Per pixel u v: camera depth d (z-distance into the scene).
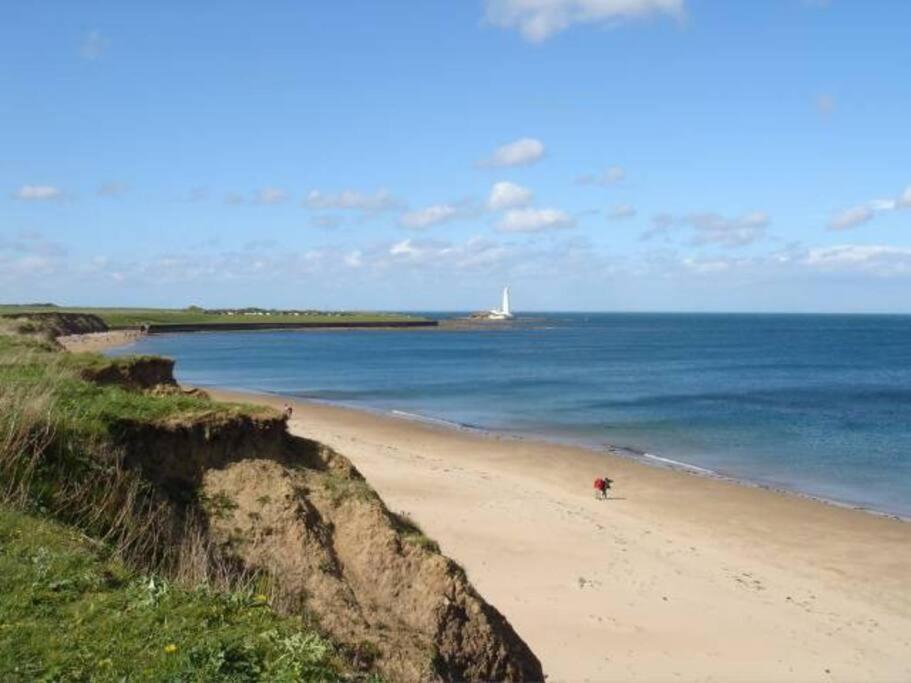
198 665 6.46
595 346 150.38
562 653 16.27
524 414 55.28
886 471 37.06
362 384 76.31
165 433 12.18
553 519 26.39
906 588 20.81
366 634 10.33
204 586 8.30
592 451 40.53
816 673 15.84
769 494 31.53
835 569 22.23
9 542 8.25
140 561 9.46
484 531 24.66
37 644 6.53
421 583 11.73
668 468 36.59
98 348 112.25
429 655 10.47
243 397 62.12
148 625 7.07
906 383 80.19
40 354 18.50
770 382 81.06
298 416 51.41
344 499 12.57
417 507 27.08
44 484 9.89
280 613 8.55
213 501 11.81
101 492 10.45
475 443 42.25
